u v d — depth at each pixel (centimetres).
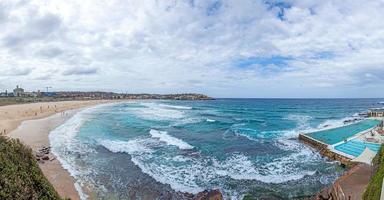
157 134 4247
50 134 4116
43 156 2639
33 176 940
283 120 7312
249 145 3628
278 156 3053
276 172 2448
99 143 3472
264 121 6962
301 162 2811
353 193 1673
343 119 7625
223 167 2544
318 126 5912
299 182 2209
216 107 13162
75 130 4606
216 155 3003
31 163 994
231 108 12512
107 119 6512
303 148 3528
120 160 2672
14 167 878
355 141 3556
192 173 2345
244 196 1923
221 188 2042
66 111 8856
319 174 2414
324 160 2900
